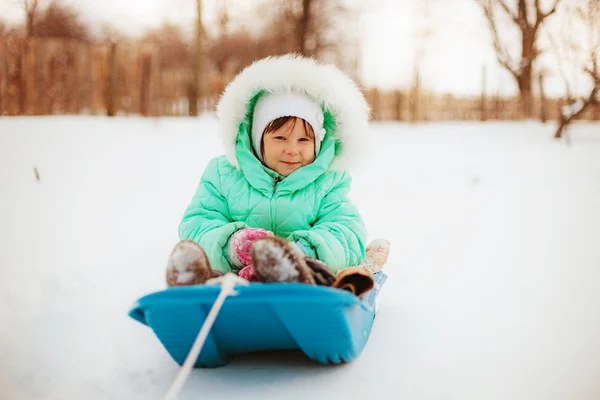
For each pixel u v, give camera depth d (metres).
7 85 10.14
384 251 2.51
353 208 2.46
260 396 1.75
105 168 6.07
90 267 3.19
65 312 2.52
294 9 20.34
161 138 8.25
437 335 2.23
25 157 6.39
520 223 4.18
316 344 1.82
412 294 2.75
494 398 1.76
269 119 2.43
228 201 2.46
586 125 11.00
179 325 1.74
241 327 1.78
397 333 2.25
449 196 5.15
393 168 6.64
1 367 1.98
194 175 5.86
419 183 5.78
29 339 2.23
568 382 1.86
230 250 2.16
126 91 11.16
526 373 1.92
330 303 1.65
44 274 3.05
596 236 3.79
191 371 1.93
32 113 10.31
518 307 2.55
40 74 10.34
